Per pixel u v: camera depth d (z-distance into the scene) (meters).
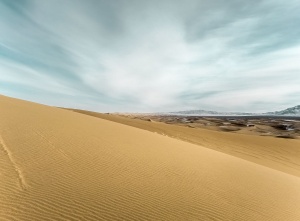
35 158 8.63
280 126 77.00
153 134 21.66
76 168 8.47
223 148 31.31
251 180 11.82
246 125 79.81
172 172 10.28
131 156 11.24
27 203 5.89
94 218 5.79
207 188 9.25
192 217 6.72
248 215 7.56
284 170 23.45
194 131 41.53
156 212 6.59
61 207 5.98
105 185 7.62
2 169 7.35
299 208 9.17
